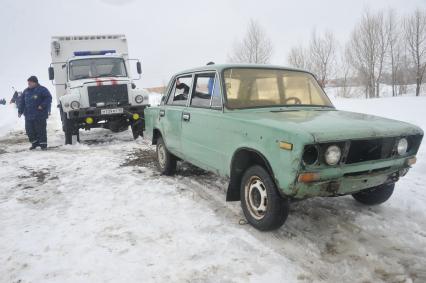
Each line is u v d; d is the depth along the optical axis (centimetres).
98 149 897
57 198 507
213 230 381
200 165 476
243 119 370
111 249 345
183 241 358
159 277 296
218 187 529
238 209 440
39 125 915
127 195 506
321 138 302
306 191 316
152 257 328
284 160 316
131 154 810
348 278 292
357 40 2928
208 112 436
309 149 309
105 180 589
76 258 331
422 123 912
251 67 451
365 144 333
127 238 368
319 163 311
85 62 1050
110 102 970
